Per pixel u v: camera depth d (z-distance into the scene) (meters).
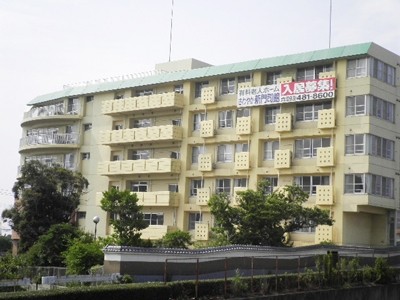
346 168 41.16
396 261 40.25
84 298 19.91
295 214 35.62
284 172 43.94
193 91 50.56
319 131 42.72
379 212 42.06
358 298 31.59
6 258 32.00
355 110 41.53
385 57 43.03
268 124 45.88
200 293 24.14
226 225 35.22
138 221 32.44
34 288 23.92
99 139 56.22
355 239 41.72
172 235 38.00
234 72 47.03
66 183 46.62
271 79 46.22
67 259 30.94
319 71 43.66
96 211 54.88
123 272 25.45
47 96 62.47
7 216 45.72
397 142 43.69
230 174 46.97
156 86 52.84
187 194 49.56
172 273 27.00
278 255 32.19
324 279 30.59
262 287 26.77
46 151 59.66
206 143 48.91
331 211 41.25
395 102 43.81
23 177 45.44
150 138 51.03
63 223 41.03
